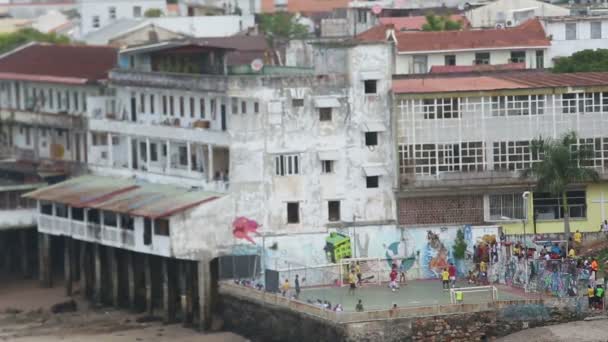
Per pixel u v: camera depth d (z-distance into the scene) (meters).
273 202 172.62
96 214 183.00
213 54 183.62
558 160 168.25
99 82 197.88
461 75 189.00
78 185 192.25
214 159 176.62
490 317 155.88
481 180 172.50
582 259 161.88
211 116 178.50
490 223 173.25
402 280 169.88
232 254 171.75
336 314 153.38
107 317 179.50
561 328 154.25
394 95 172.25
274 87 172.00
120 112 194.25
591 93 172.62
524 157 172.88
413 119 172.50
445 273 164.88
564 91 172.50
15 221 194.88
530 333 154.38
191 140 178.88
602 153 172.88
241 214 172.25
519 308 156.25
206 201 171.75
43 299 188.62
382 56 173.50
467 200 173.50
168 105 185.62
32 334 173.00
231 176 172.12
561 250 166.88
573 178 169.62
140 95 190.38
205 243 171.38
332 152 173.25
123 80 191.75
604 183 173.00
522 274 162.62
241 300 167.50
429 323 154.88
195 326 173.38
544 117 172.75
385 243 173.38
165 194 179.00
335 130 173.25
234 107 172.62
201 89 176.38
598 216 173.38
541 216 173.62
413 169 172.88
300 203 173.00
